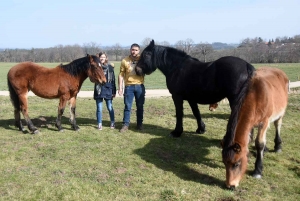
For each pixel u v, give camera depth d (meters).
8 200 3.84
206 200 3.88
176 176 4.63
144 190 4.14
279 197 4.00
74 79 6.82
